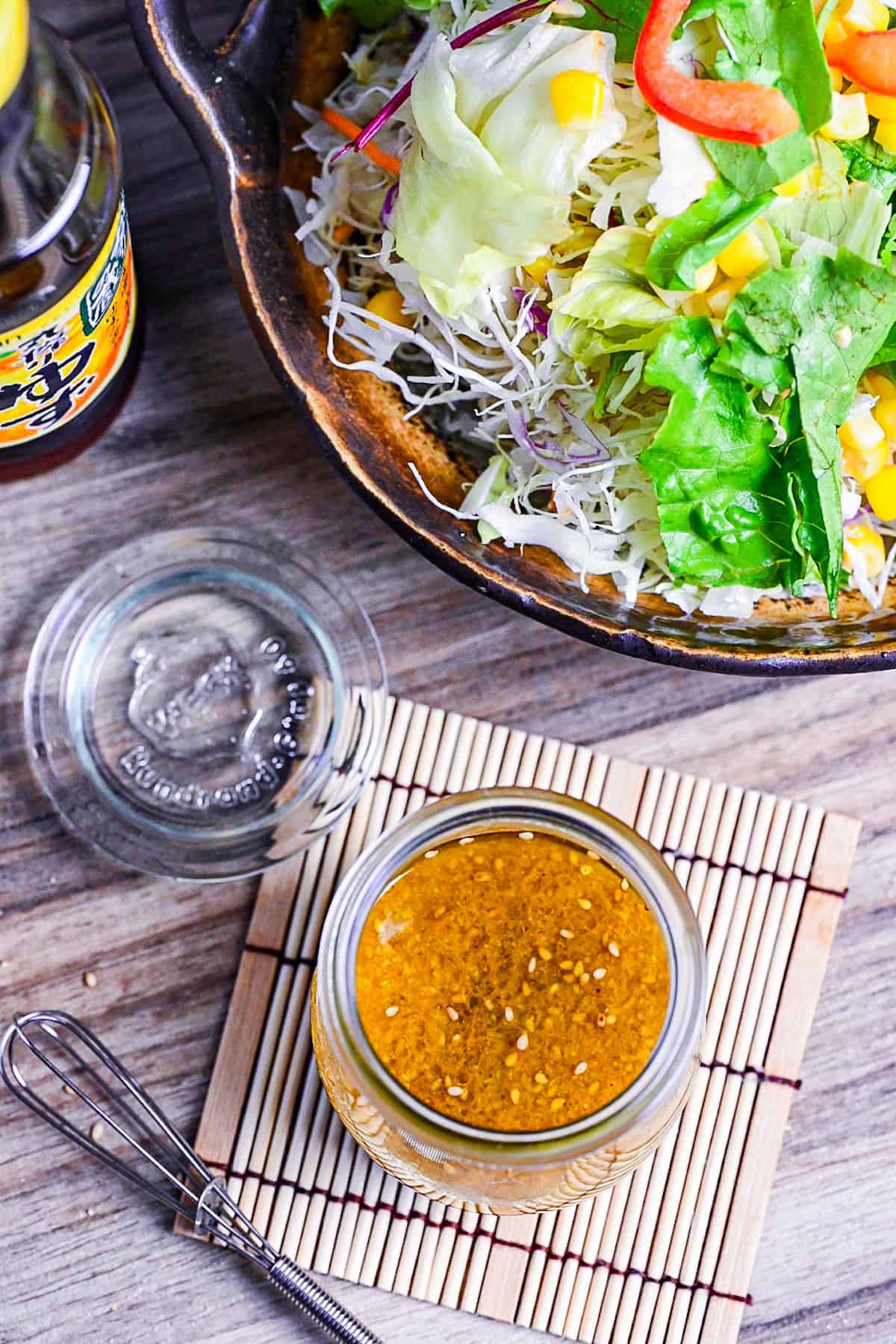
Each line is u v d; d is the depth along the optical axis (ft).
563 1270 2.32
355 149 2.23
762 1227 2.33
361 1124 2.23
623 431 2.25
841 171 2.18
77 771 2.39
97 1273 2.33
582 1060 2.21
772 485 2.21
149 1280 2.33
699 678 2.39
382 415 2.27
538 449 2.26
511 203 2.16
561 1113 2.21
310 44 2.23
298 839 2.36
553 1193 2.20
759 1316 2.33
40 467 2.35
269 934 2.35
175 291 2.41
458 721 2.38
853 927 2.37
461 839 2.26
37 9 2.40
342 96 2.28
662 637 2.18
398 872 2.25
